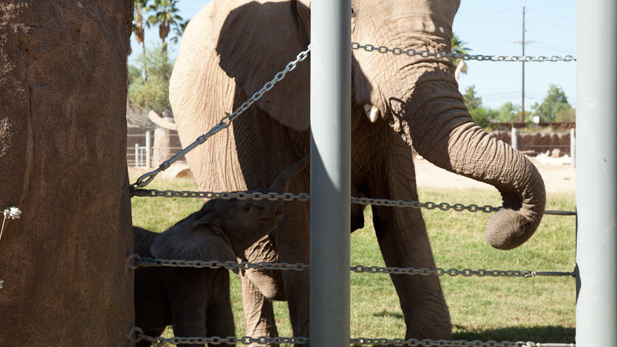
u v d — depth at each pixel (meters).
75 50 2.67
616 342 3.09
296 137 5.59
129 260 3.07
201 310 4.37
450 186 19.08
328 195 2.96
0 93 2.45
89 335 2.83
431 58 4.35
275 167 5.78
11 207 2.46
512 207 3.86
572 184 20.02
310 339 3.04
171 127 8.13
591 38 3.11
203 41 7.07
